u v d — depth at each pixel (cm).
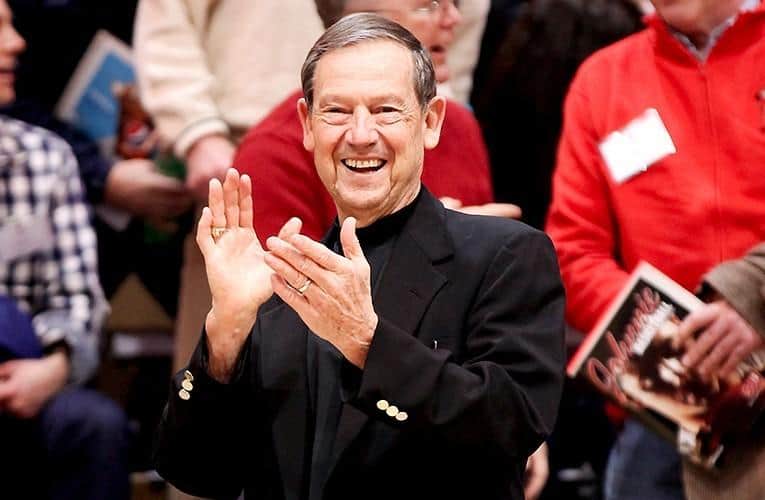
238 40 1085
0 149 1152
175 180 1244
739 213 953
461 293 657
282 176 850
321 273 600
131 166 1251
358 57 657
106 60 1257
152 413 1283
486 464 642
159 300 1282
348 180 664
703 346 884
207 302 1118
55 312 1147
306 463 653
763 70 963
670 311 894
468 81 1213
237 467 675
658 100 979
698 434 889
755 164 955
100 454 1116
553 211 1020
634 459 988
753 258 897
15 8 1238
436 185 875
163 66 1096
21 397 1101
